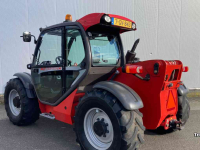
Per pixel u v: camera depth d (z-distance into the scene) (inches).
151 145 120.8
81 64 108.4
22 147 117.2
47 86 130.0
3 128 149.6
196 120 168.6
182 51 254.8
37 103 149.0
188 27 252.2
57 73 122.3
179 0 247.8
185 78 257.3
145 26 246.7
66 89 118.4
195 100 239.6
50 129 148.3
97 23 101.0
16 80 155.3
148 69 99.9
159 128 137.9
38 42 138.0
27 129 148.0
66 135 136.9
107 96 95.0
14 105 156.5
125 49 246.7
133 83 107.4
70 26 114.6
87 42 106.0
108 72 116.3
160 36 250.4
